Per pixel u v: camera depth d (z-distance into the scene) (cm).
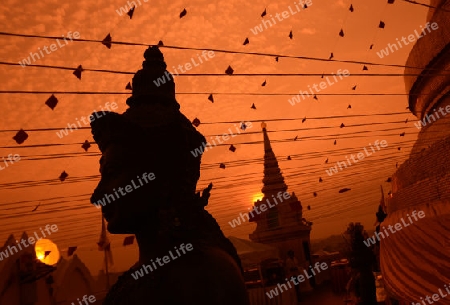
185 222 222
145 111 239
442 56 725
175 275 212
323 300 2006
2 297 1272
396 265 594
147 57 264
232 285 212
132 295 221
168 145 230
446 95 762
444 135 643
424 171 553
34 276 1367
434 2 778
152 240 232
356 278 1103
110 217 235
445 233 443
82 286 1861
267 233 2861
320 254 3066
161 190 226
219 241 242
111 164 229
